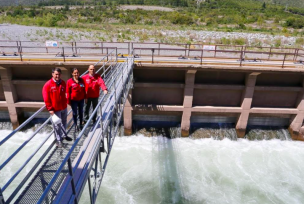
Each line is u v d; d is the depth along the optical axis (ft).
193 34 118.11
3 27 119.85
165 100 60.95
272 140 60.90
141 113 61.46
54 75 16.74
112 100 27.76
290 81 59.21
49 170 16.93
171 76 58.65
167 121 63.16
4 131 60.03
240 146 57.52
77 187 15.10
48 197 15.72
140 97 60.70
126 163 49.34
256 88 57.52
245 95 57.41
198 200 40.91
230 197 41.78
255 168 49.67
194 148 55.83
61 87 17.24
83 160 17.71
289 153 55.72
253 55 80.12
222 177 46.52
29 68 57.57
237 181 45.52
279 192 43.27
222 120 63.16
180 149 55.31
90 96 22.85
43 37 96.17
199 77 58.80
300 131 60.59
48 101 16.58
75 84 20.44
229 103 61.00
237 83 59.00
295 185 45.16
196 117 62.59
